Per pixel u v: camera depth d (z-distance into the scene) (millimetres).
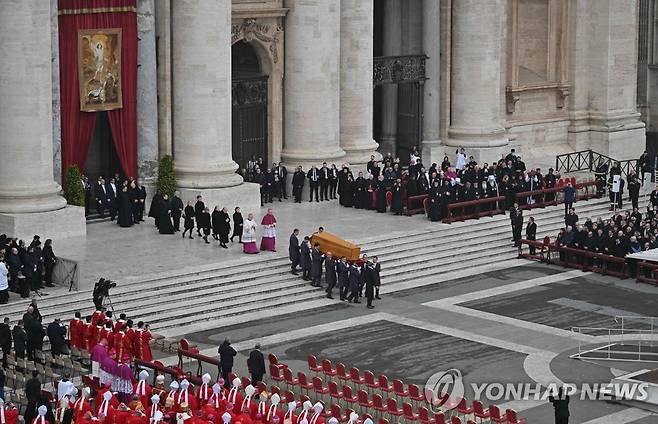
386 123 165500
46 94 123750
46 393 89375
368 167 146750
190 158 136375
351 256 120812
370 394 95125
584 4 171000
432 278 127500
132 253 122688
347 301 119312
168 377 97750
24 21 121562
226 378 96750
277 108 147750
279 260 123250
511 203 144000
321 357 105500
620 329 112250
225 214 125500
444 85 161250
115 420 82688
